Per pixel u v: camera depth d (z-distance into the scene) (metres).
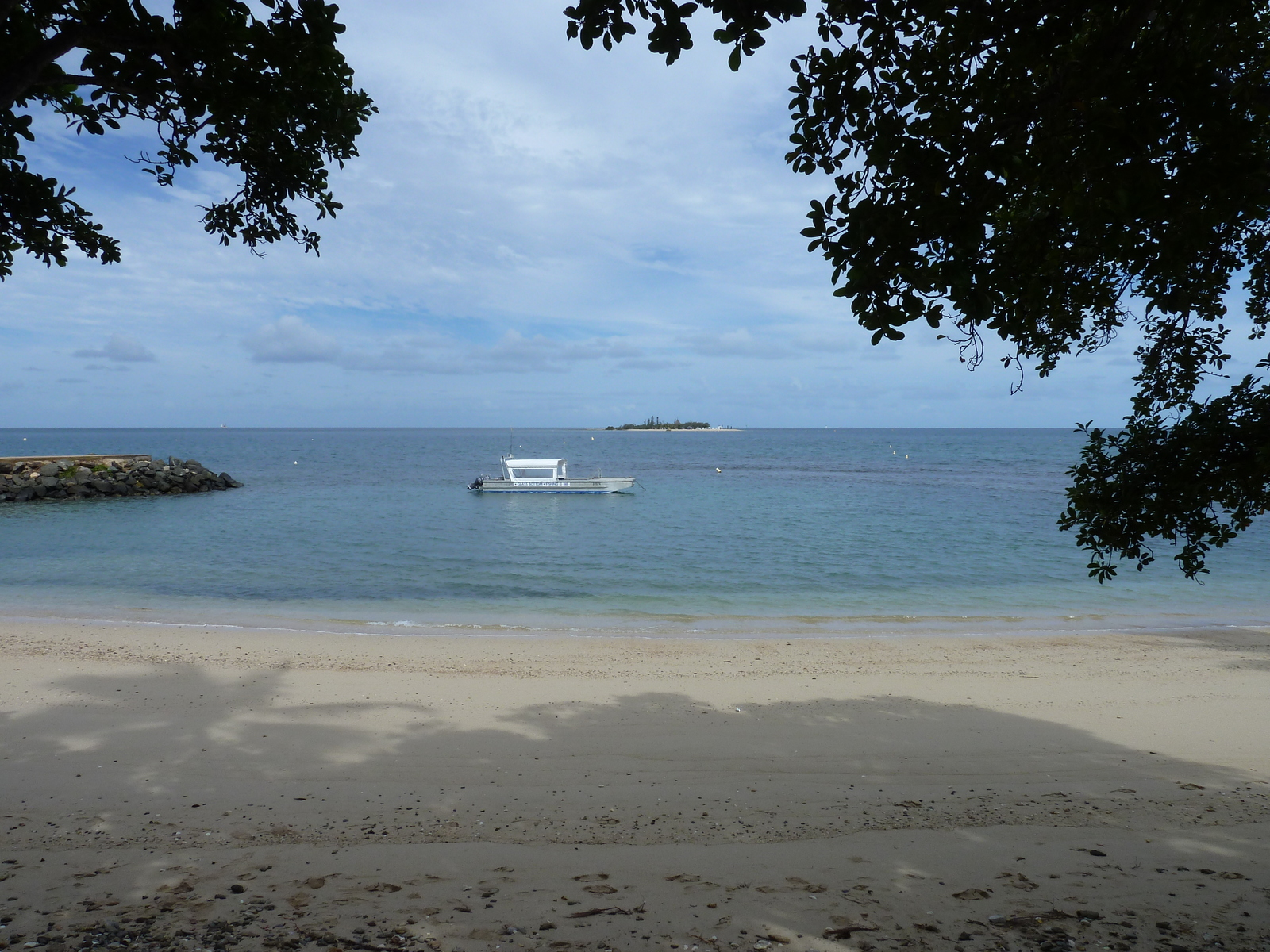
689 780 7.09
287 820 6.02
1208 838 5.74
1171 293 4.67
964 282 3.34
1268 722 9.10
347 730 8.35
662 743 8.15
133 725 8.39
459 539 29.84
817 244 3.68
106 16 4.24
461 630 14.66
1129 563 24.17
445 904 4.57
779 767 7.47
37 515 36.66
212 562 23.89
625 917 4.43
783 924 4.36
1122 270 4.72
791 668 11.55
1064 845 5.61
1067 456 116.31
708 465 93.44
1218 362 5.20
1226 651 12.97
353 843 5.58
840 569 23.38
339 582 20.72
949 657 12.39
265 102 4.78
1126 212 3.37
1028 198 4.38
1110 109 3.33
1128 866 5.23
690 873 5.09
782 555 26.20
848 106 4.05
